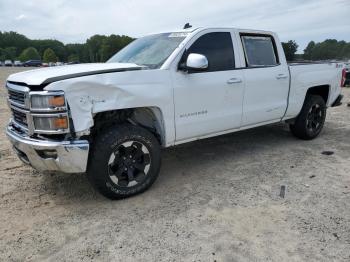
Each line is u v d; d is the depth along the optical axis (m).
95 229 3.10
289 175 4.29
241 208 3.42
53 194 3.83
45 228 3.13
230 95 4.43
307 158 4.93
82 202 3.64
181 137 4.07
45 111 3.08
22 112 3.36
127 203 3.59
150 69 3.70
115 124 3.62
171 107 3.85
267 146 5.58
